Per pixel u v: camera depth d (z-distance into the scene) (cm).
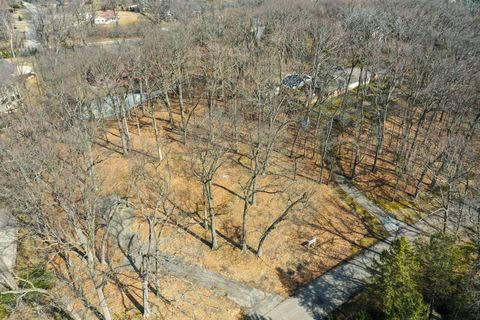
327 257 3975
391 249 3241
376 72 5647
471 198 4341
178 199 4466
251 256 3903
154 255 3083
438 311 3272
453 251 3169
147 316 3228
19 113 4209
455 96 4891
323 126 5938
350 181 5056
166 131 5797
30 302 3231
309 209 4538
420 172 5106
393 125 5931
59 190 2919
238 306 3444
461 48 5500
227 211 4394
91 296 3353
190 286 3556
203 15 7012
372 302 3444
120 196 4303
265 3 7988
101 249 3606
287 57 6475
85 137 3716
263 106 5081
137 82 6238
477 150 4778
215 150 3928
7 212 3241
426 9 7419
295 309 3447
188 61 6109
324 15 7306
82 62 5131
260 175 4594
